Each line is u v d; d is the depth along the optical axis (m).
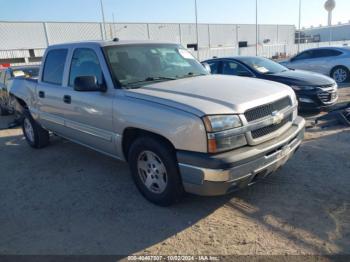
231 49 43.47
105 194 4.14
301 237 3.00
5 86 9.82
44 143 6.28
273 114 3.43
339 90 10.85
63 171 5.04
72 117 4.64
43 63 5.39
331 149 5.14
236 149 3.12
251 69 8.03
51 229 3.42
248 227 3.21
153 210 3.65
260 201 3.69
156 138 3.48
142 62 4.26
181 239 3.09
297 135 3.78
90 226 3.42
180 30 48.81
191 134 3.06
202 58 40.06
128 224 3.41
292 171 4.41
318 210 3.43
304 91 7.21
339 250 2.79
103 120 4.02
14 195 4.32
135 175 3.86
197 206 3.67
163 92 3.56
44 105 5.32
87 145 4.71
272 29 61.94
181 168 3.19
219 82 3.94
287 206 3.55
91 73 4.23
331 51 12.73
